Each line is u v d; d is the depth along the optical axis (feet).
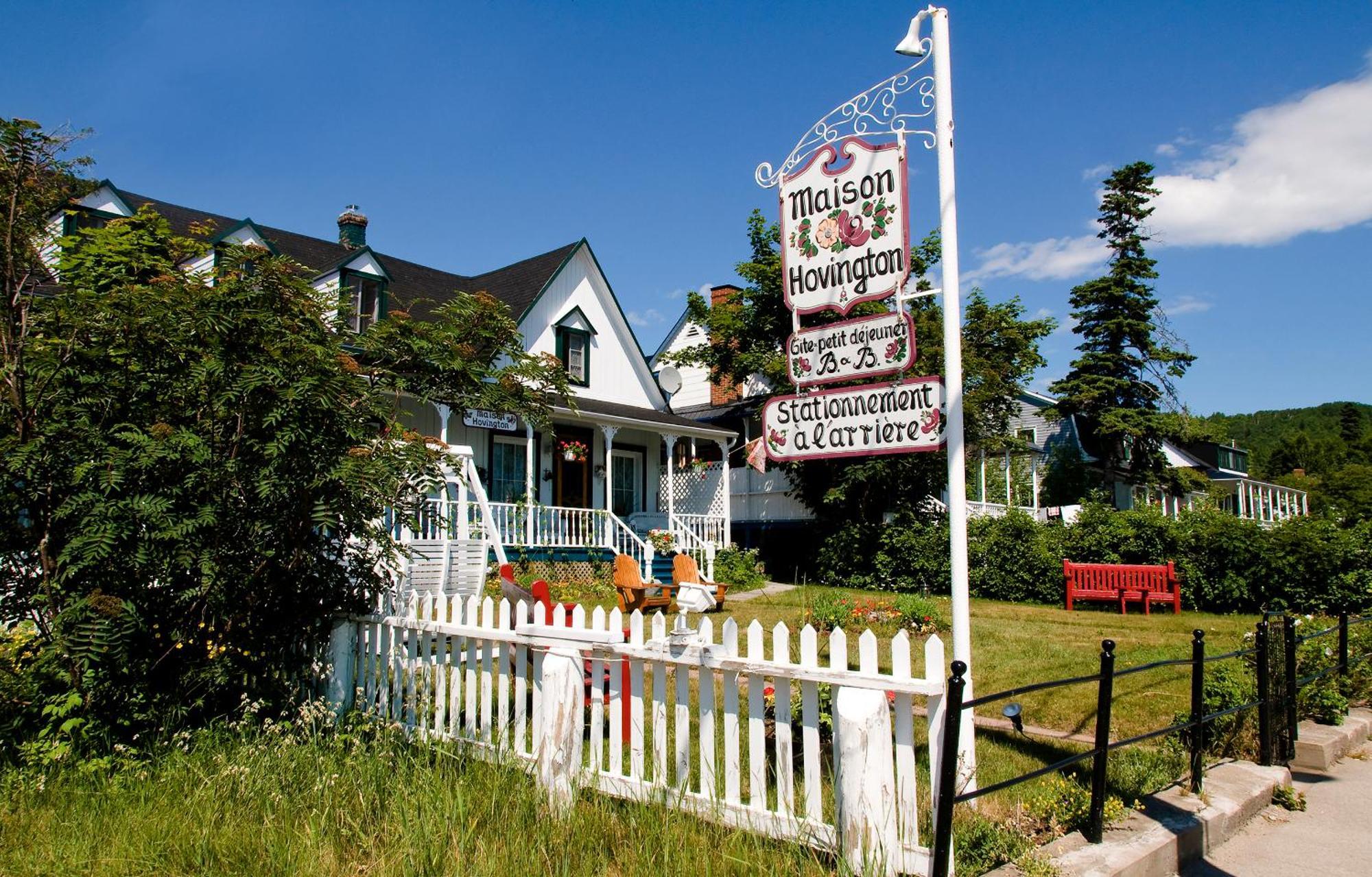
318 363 18.57
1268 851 15.74
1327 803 18.42
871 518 67.41
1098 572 51.19
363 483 17.78
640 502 78.13
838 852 12.75
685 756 15.03
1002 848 13.56
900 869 12.39
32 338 18.12
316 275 21.99
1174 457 128.67
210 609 19.43
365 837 13.84
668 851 12.83
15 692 18.15
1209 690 21.42
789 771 13.69
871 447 18.56
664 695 15.40
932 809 13.04
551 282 71.00
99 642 16.46
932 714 12.77
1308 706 23.62
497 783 15.70
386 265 72.33
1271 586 48.26
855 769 12.48
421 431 59.62
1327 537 48.60
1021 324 71.92
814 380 19.75
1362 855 15.55
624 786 15.71
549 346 71.00
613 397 76.38
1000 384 68.18
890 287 18.29
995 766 19.39
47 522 17.61
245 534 18.95
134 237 25.36
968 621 16.30
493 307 24.09
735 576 64.28
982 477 75.10
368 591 21.53
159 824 14.24
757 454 20.54
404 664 19.99
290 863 12.91
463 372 23.03
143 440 17.10
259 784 15.65
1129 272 94.48
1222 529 50.62
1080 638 37.93
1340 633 25.04
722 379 94.48
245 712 18.89
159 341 18.70
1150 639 37.68
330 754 17.29
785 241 20.27
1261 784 18.12
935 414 17.53
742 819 14.06
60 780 16.17
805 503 71.56
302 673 20.83
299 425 17.98
